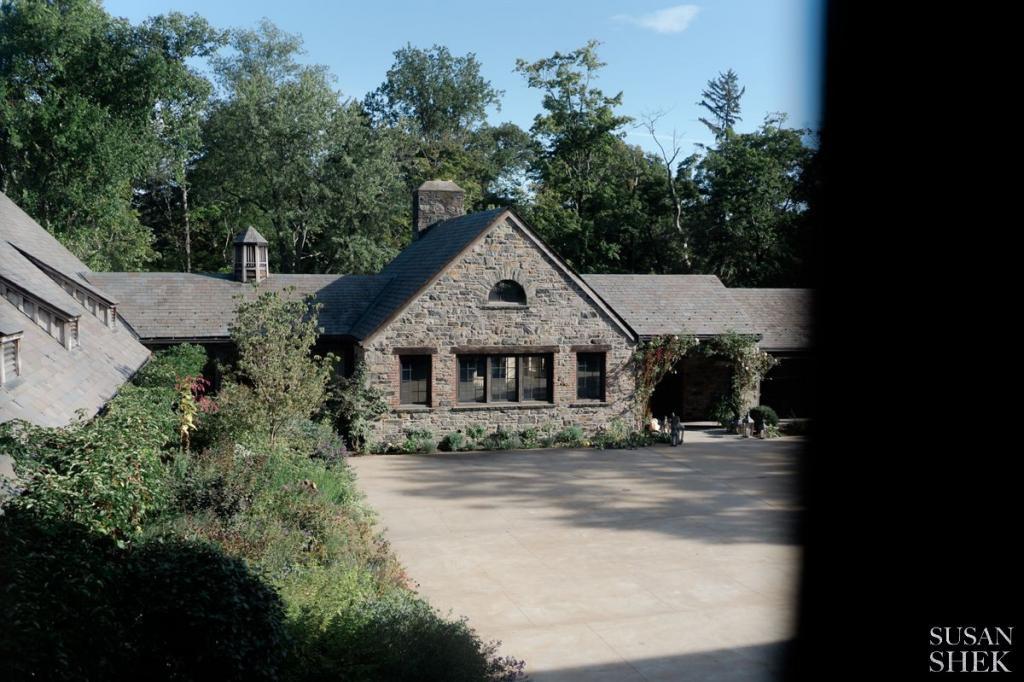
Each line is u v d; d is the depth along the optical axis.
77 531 7.56
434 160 58.38
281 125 45.75
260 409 18.45
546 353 26.86
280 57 50.44
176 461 14.64
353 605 9.87
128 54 35.50
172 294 27.70
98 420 10.54
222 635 7.30
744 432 28.73
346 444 25.08
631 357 27.73
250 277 29.08
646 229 46.91
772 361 29.86
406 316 25.47
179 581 7.41
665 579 14.18
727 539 16.55
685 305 30.78
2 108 32.53
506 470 23.00
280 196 48.28
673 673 10.55
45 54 33.88
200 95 38.06
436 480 21.67
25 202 33.62
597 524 17.61
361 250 47.50
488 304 26.17
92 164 34.16
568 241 44.25
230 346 27.02
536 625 12.19
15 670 5.85
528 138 64.56
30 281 16.45
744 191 43.84
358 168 47.06
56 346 15.02
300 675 7.90
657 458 24.88
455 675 8.38
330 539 12.91
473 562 15.06
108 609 6.99
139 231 44.81
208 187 49.25
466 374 26.28
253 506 12.82
